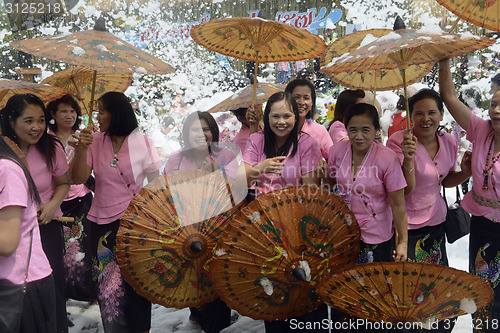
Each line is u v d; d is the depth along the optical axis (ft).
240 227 8.67
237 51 11.53
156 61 9.67
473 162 9.54
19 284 6.89
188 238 9.12
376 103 12.37
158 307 13.41
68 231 12.60
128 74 13.32
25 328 7.10
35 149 9.52
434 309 7.77
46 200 9.73
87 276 12.73
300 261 8.84
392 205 9.15
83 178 10.22
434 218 9.81
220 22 10.66
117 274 10.03
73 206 12.56
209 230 9.21
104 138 10.22
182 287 9.39
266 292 8.97
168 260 9.18
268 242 8.71
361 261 9.31
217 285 8.89
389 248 9.36
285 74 26.53
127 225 9.06
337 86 25.27
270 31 10.52
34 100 9.20
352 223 9.04
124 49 9.39
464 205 9.95
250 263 8.79
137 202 9.09
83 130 9.92
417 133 9.72
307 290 9.11
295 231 8.78
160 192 9.08
